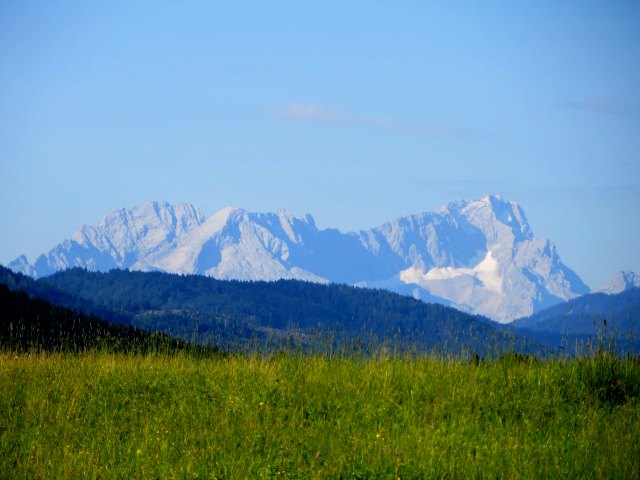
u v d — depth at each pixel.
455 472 39.38
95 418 51.09
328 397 53.25
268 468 39.34
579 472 40.00
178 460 42.56
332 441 44.12
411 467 39.09
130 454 43.78
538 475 39.59
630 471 39.97
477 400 52.19
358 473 38.47
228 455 42.53
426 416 49.41
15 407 52.84
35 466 42.09
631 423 48.16
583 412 50.50
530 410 50.62
